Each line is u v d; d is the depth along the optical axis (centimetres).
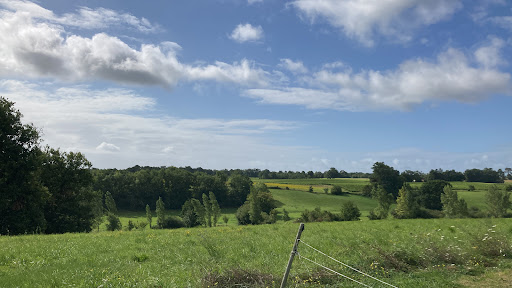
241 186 14812
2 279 1064
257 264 1251
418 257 1330
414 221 3281
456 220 3272
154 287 972
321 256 1384
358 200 13750
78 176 4631
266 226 2998
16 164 3756
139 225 9462
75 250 1636
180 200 13862
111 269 1191
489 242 1462
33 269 1221
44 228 3988
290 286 989
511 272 1181
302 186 16875
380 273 1182
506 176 17650
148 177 13775
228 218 12250
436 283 1055
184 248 1655
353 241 1691
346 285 1032
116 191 12975
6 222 3762
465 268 1240
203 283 970
